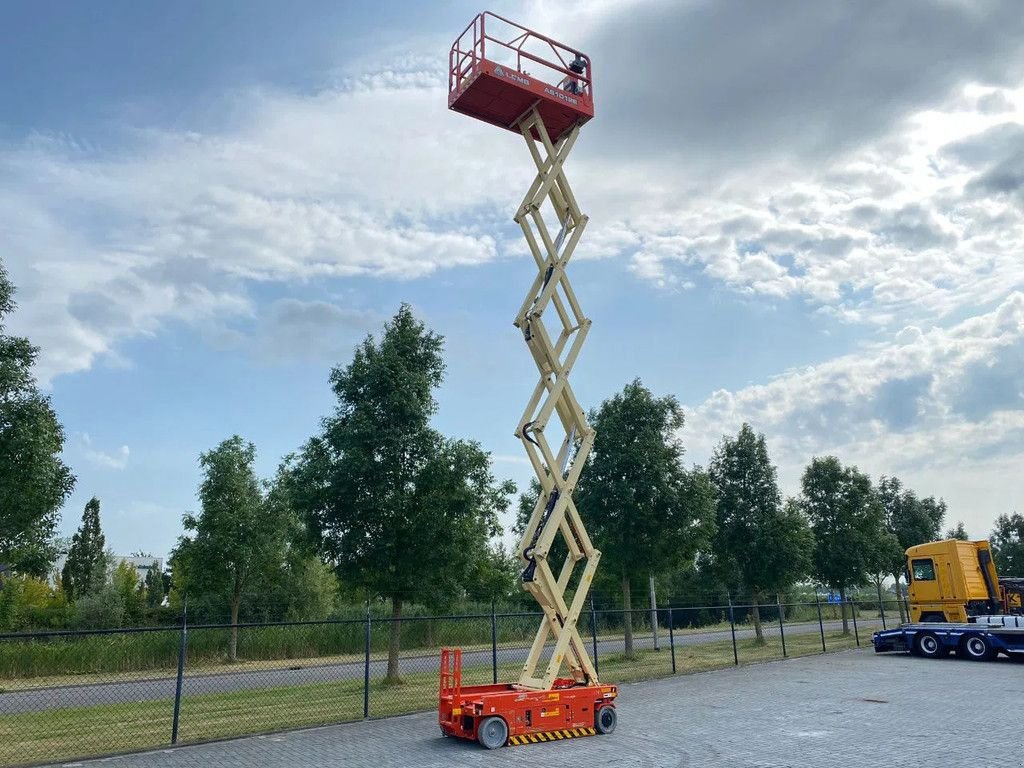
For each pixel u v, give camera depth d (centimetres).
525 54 1321
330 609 3616
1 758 1002
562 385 1244
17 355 1496
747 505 2875
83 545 5397
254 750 1036
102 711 1420
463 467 1830
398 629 1825
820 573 3347
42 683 1914
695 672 1973
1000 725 1125
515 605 4209
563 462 1265
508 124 1374
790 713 1276
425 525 1770
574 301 1298
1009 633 2138
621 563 2333
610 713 1141
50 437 1530
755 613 2905
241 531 2592
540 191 1299
